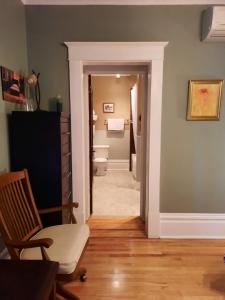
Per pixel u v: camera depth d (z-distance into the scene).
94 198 4.12
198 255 2.36
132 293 1.84
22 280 0.97
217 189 2.73
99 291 1.87
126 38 2.52
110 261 2.26
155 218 2.70
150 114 2.58
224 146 2.67
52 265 1.09
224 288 1.90
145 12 2.50
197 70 2.56
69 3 2.48
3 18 2.02
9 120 2.13
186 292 1.86
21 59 2.41
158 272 2.09
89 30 2.52
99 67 2.89
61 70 2.57
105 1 2.47
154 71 2.52
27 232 1.80
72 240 1.69
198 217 2.73
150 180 2.66
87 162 3.09
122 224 3.04
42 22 2.51
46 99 2.60
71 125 2.60
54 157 2.12
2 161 2.01
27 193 1.92
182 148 2.67
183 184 2.72
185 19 2.50
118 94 6.20
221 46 2.54
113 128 6.14
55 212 2.15
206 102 2.59
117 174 6.00
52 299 1.07
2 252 1.97
